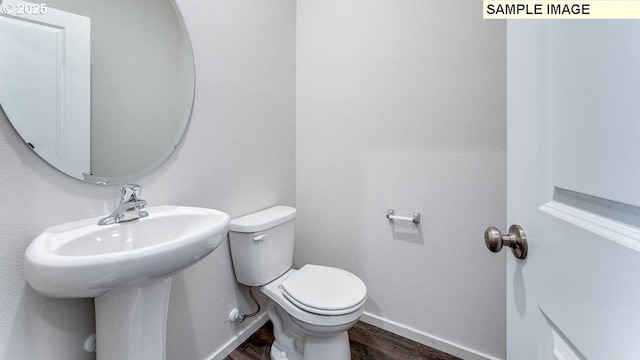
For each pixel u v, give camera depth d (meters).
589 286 0.39
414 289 1.56
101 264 0.61
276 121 1.75
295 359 1.36
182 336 1.24
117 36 0.99
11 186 0.77
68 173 0.87
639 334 0.31
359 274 1.73
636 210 0.32
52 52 0.84
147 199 1.09
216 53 1.34
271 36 1.68
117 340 0.84
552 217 0.47
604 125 0.36
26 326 0.79
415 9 1.47
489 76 1.31
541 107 0.51
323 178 1.83
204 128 1.30
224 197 1.41
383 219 1.63
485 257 1.36
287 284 1.33
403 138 1.54
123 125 1.01
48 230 0.81
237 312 1.49
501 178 1.31
